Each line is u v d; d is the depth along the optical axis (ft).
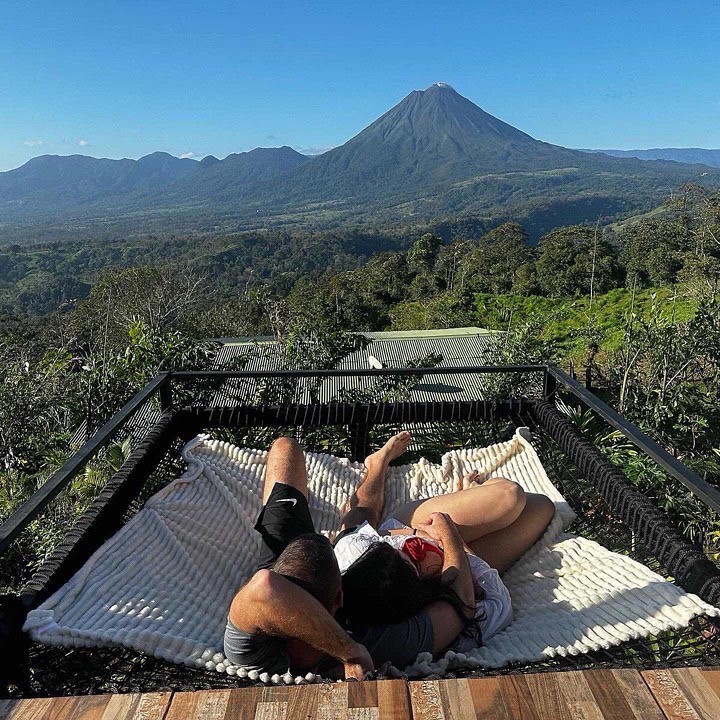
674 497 17.30
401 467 9.17
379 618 5.61
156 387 8.96
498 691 3.92
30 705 3.94
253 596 4.71
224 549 7.14
